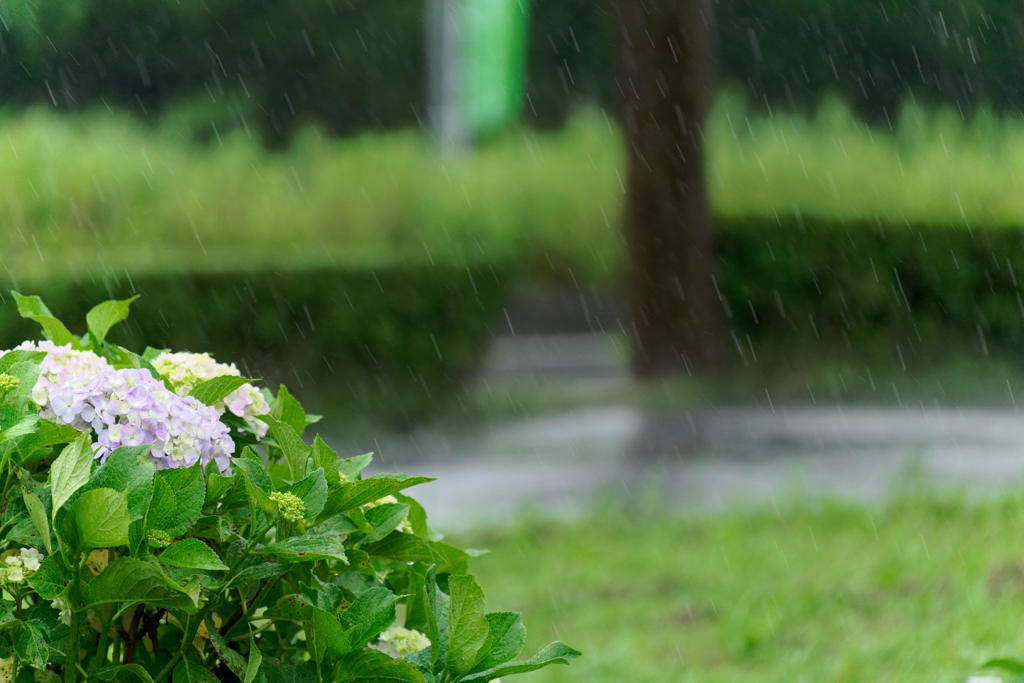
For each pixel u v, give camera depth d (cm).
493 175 2216
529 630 665
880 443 1254
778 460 1171
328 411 1452
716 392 1556
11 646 200
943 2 3191
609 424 1381
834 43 3259
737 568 768
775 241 1772
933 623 592
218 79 3133
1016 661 337
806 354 1742
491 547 866
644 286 1683
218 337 1446
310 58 3206
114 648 212
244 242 1859
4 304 1356
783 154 2064
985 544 753
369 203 1973
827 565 753
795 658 574
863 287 1777
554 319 2048
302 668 211
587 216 2141
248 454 215
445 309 1508
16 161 1823
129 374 210
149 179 1889
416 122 3212
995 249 1797
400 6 3222
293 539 197
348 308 1472
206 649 218
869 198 1941
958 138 2356
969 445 1234
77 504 184
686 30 1672
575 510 973
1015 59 3206
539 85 3231
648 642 634
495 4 3028
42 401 211
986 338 1797
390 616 204
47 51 2948
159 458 206
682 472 1124
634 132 1705
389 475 208
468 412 1466
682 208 1683
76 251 1623
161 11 3067
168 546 195
